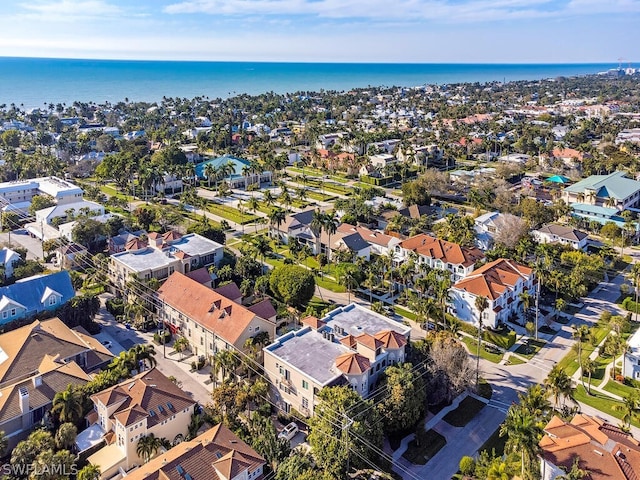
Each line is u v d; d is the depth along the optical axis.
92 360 87.31
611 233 153.38
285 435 74.12
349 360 77.69
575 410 75.19
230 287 107.50
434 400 81.44
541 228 155.88
